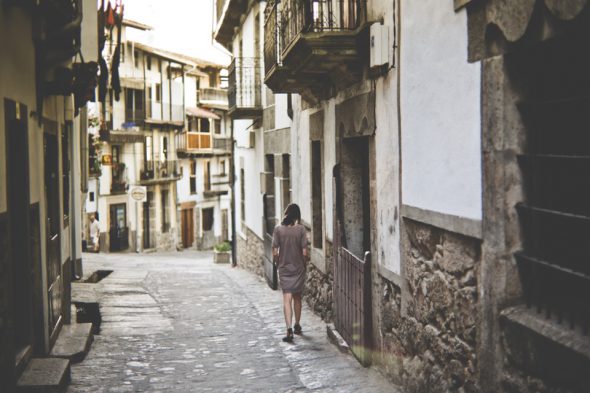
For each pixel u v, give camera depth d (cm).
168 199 4597
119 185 4019
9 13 524
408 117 562
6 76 510
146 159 4344
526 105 385
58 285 756
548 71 371
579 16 312
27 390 534
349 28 715
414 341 555
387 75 626
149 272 1750
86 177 1438
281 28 940
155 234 4416
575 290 350
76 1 666
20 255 586
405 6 566
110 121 3922
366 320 687
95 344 807
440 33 482
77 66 718
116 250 4000
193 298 1253
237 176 2197
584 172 342
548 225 371
